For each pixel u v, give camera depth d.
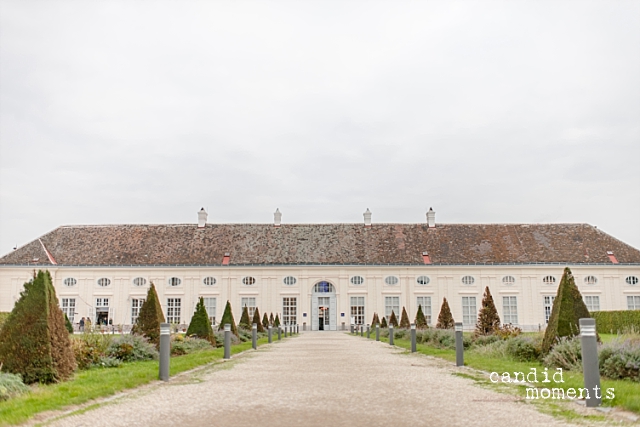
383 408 8.98
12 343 12.19
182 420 8.18
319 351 22.97
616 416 8.21
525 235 59.50
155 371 14.03
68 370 12.80
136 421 8.12
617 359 12.23
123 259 56.53
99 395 10.33
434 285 56.53
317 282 56.84
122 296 55.56
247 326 37.38
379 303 56.41
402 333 33.59
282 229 60.47
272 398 10.04
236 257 57.34
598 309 55.22
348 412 8.67
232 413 8.66
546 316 55.62
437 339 25.22
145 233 59.59
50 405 9.16
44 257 55.44
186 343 22.64
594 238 58.88
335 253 57.94
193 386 11.78
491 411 8.67
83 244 58.03
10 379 10.67
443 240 59.16
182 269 56.28
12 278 54.28
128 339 18.61
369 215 61.34
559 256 56.81
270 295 56.38
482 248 58.09
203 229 60.25
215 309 56.06
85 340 17.75
